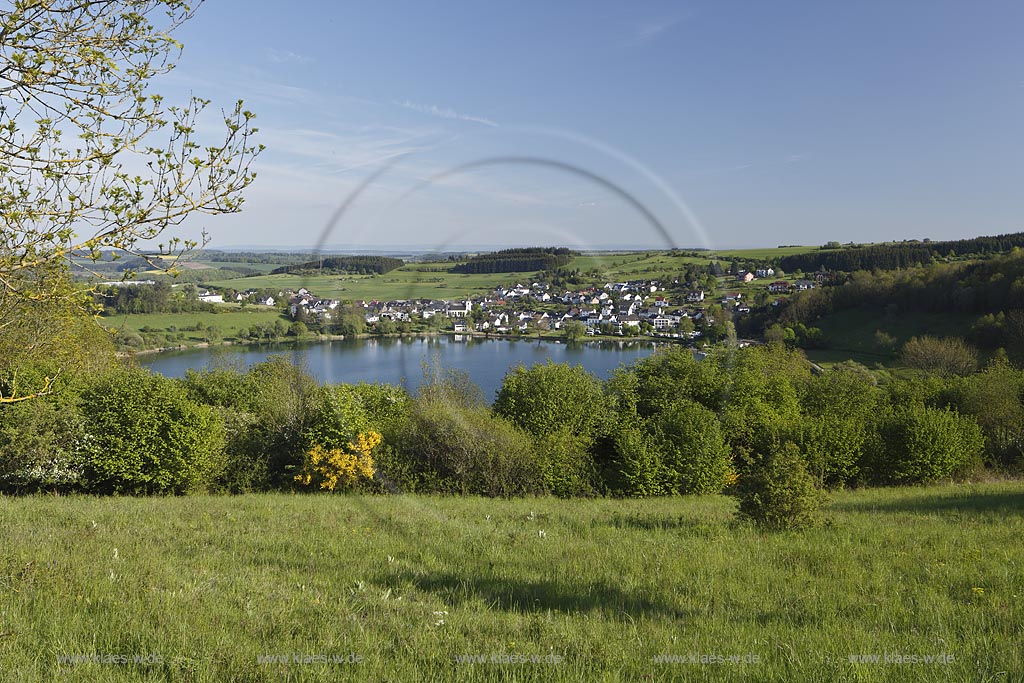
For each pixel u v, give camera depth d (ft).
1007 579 21.09
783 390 73.87
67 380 57.31
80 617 16.57
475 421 54.80
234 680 13.57
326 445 55.67
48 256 18.33
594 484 58.39
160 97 19.62
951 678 13.39
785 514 31.12
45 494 52.13
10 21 18.53
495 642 15.72
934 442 67.36
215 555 24.98
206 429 56.65
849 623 17.44
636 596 20.15
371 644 15.61
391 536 29.86
